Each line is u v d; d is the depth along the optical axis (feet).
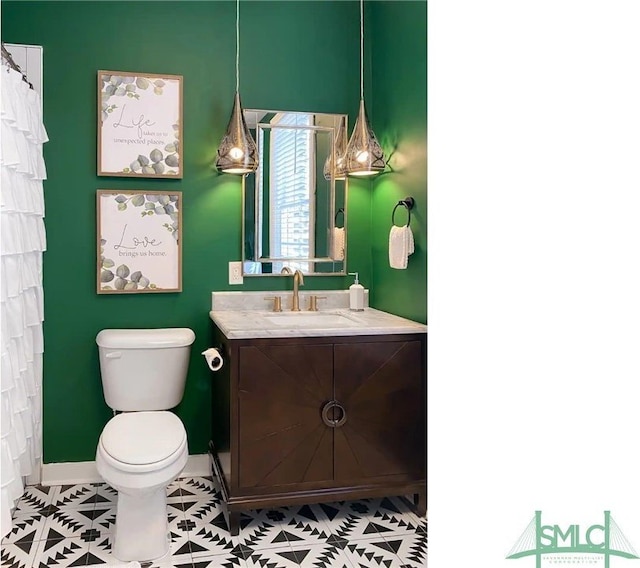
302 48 9.86
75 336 9.23
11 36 8.82
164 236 9.39
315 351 7.66
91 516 8.06
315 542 7.38
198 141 9.50
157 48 9.32
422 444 8.02
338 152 9.98
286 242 9.88
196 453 9.75
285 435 7.60
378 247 9.96
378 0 9.80
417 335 7.97
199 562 6.89
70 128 9.05
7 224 6.69
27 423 7.72
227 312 9.45
